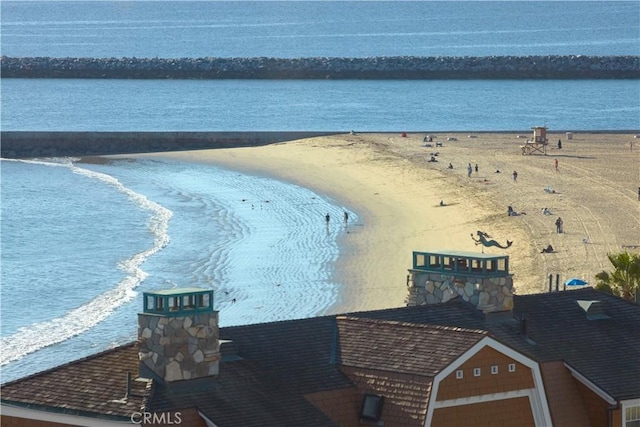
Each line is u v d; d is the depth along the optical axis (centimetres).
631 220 16338
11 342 11269
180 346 4528
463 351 4759
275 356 4891
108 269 14750
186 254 15375
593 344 5400
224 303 12381
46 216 18962
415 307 5456
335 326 5125
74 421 4447
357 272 13788
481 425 4816
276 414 4506
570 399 5134
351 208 18388
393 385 4747
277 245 15662
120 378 4581
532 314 5594
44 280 14262
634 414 5091
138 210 19138
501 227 16138
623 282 8944
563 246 14650
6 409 4581
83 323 12012
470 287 5512
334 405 4728
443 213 17575
